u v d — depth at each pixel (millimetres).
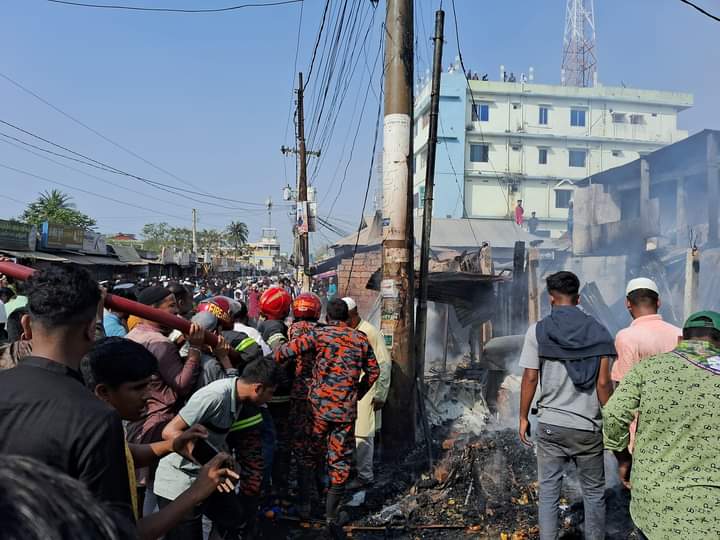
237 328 5148
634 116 46281
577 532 4012
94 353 2238
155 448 2480
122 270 27875
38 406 1451
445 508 4496
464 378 8344
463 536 4094
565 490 4766
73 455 1413
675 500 2271
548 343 3582
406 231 5789
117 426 1529
